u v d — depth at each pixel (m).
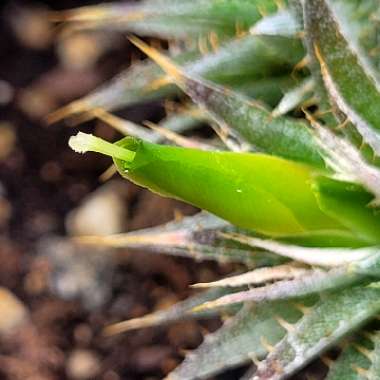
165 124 0.16
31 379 0.20
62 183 0.22
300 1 0.12
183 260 0.20
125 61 0.23
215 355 0.13
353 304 0.11
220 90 0.12
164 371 0.20
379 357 0.11
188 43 0.15
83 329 0.21
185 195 0.11
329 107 0.12
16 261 0.21
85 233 0.21
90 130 0.22
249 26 0.14
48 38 0.23
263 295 0.11
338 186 0.11
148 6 0.15
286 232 0.11
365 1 0.13
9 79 0.23
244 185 0.11
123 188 0.22
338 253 0.11
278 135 0.12
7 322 0.21
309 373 0.18
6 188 0.22
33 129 0.22
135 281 0.21
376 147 0.11
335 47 0.11
